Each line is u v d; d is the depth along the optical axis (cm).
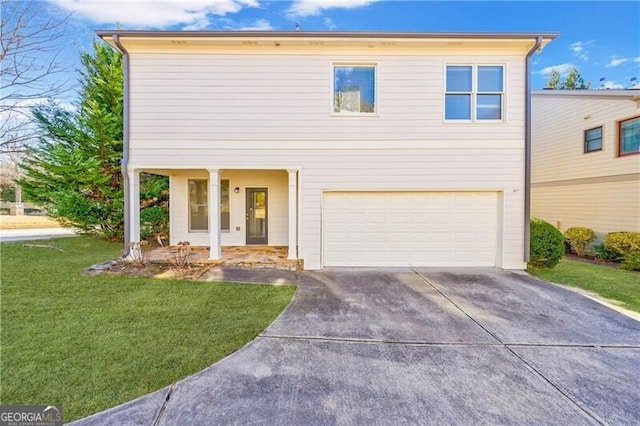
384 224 845
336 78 827
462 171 825
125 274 711
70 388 307
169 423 263
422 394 307
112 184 1291
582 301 586
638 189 1032
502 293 627
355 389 314
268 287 640
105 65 1245
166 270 747
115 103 1272
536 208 1459
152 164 814
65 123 1198
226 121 817
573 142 1273
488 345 409
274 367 352
